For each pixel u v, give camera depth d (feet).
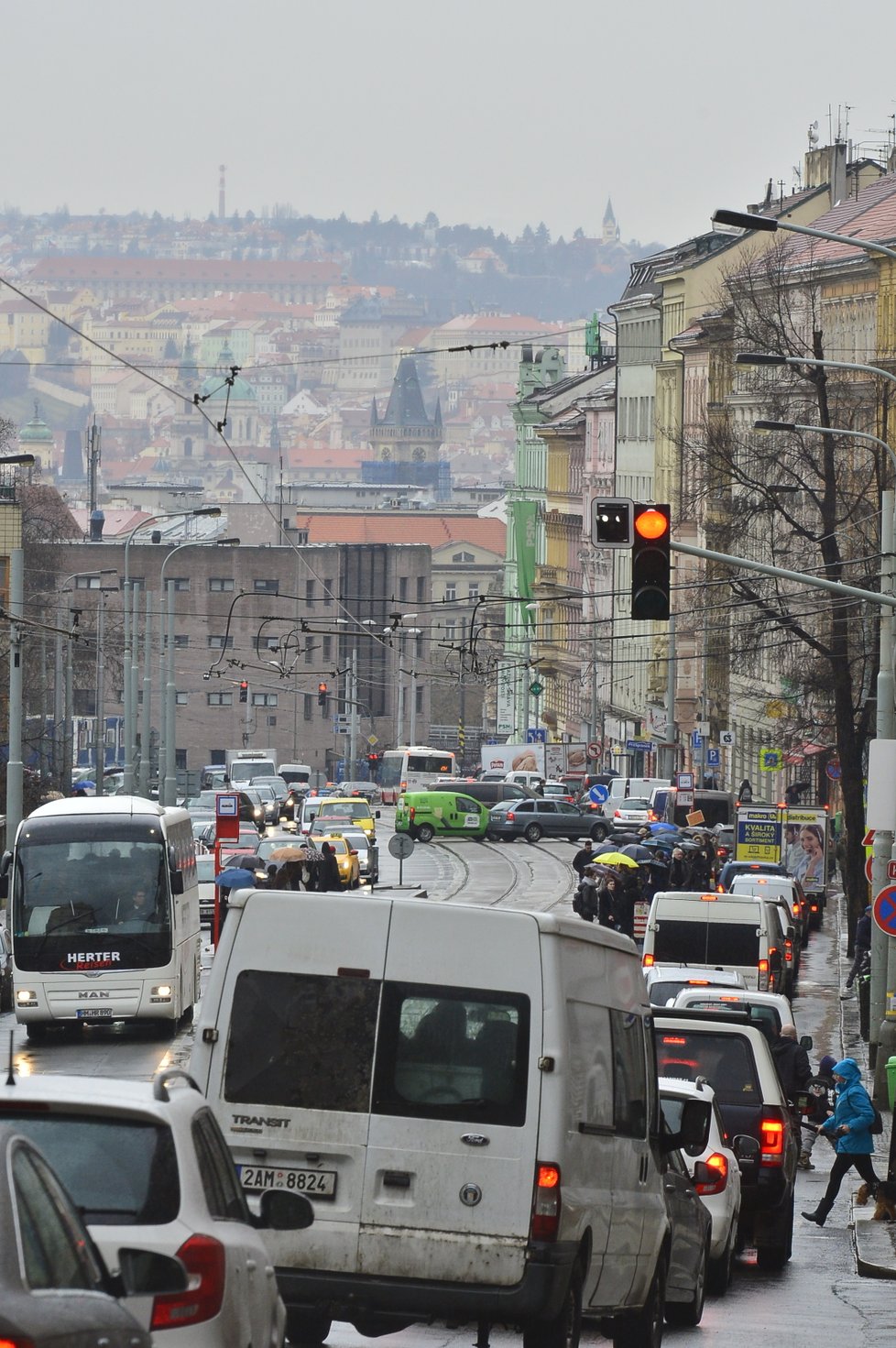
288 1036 127.75
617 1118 136.36
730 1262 184.44
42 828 346.54
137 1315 79.66
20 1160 69.00
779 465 522.47
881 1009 351.05
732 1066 203.10
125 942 343.05
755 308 572.10
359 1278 125.59
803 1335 159.43
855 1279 197.88
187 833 372.58
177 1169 83.76
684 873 572.92
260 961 128.47
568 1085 126.82
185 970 356.79
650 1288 144.77
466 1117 125.70
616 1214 134.72
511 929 127.24
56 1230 68.44
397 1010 127.13
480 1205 124.98
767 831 631.15
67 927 342.64
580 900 515.91
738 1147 188.34
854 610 517.14
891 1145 233.35
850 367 366.84
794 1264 208.23
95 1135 83.61
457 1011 126.82
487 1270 124.57
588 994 132.05
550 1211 124.57
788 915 464.24
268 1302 91.97
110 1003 341.62
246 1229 89.92
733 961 391.04
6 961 393.70
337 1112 126.52
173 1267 80.74
